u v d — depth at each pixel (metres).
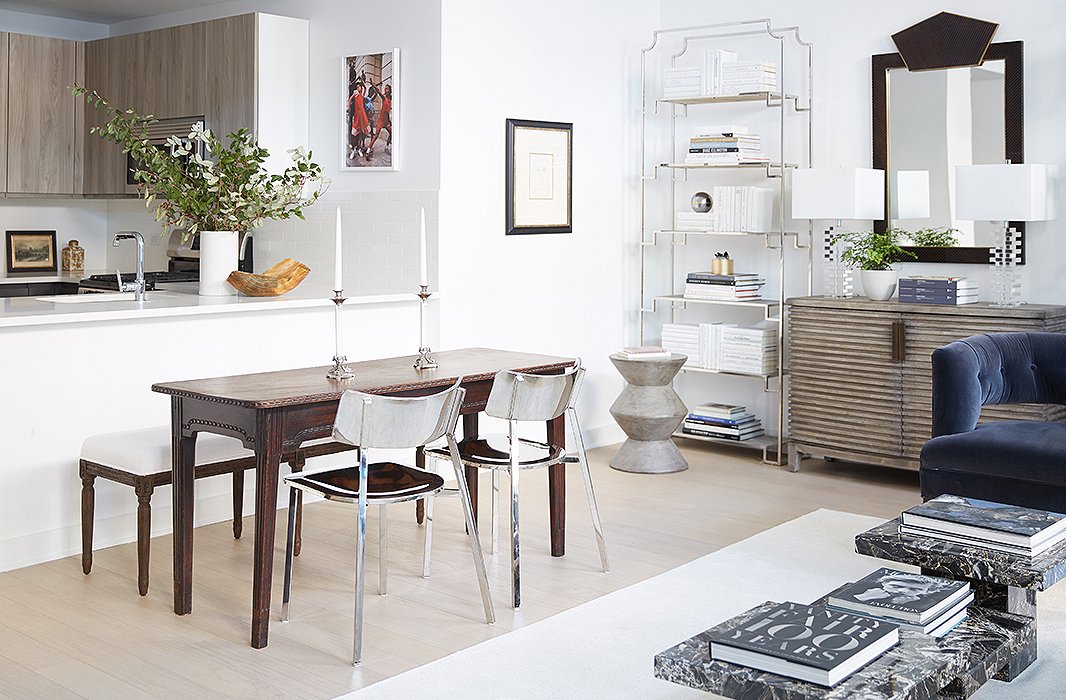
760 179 6.52
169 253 6.98
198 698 3.10
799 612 2.68
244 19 5.98
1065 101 5.43
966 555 3.10
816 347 5.84
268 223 6.43
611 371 6.82
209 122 6.22
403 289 5.79
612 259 6.74
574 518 5.03
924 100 5.84
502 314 6.05
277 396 3.46
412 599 3.94
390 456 5.65
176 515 3.75
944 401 4.43
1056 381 4.66
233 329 4.91
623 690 3.15
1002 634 2.94
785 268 6.44
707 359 6.42
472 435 4.69
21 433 4.28
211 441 4.12
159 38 6.48
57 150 6.99
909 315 5.46
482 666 3.32
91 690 3.14
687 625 3.65
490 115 5.87
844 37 6.12
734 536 4.74
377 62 5.81
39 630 3.61
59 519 4.41
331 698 3.10
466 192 5.77
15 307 4.60
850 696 2.28
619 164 6.73
